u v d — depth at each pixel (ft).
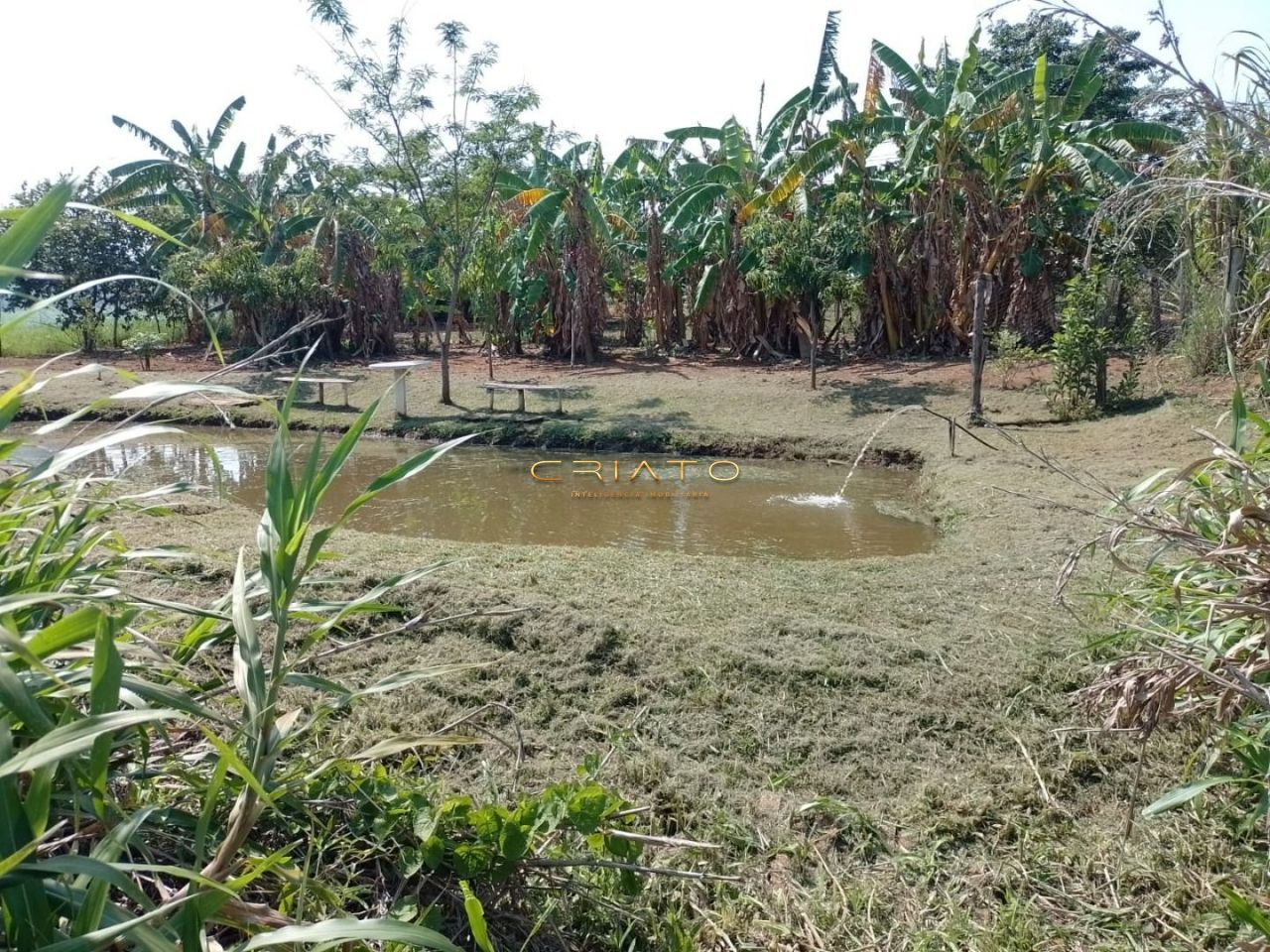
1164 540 10.57
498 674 13.06
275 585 6.47
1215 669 8.41
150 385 6.17
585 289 60.13
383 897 7.74
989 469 29.60
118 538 8.64
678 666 13.26
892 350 54.13
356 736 11.00
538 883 8.30
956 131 46.93
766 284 49.73
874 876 9.30
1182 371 37.68
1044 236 46.50
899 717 12.20
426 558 18.51
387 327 67.46
